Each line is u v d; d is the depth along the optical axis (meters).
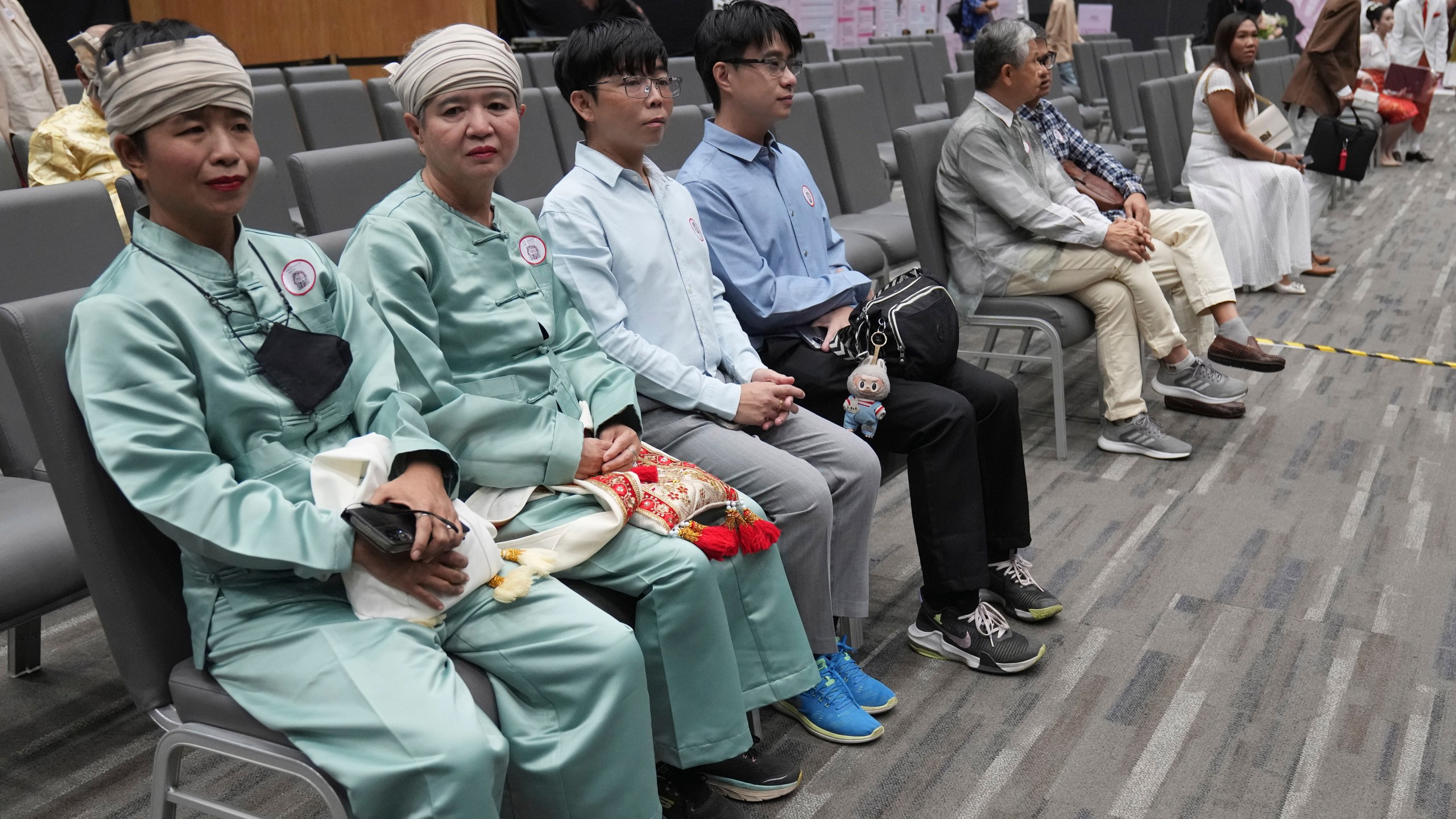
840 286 2.27
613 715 1.35
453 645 1.40
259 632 1.29
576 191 1.87
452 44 1.56
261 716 1.24
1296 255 4.76
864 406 2.04
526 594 1.41
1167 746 1.87
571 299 1.85
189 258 1.32
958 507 2.06
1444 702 1.99
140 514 1.29
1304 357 3.98
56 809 1.74
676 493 1.62
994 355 3.14
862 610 1.99
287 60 7.78
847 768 1.82
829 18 10.52
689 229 1.99
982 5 9.67
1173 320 3.16
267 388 1.35
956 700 2.02
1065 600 2.37
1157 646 2.18
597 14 7.58
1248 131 4.68
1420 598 2.35
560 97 3.68
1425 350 4.04
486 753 1.21
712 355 1.99
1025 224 3.00
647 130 1.88
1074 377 3.80
